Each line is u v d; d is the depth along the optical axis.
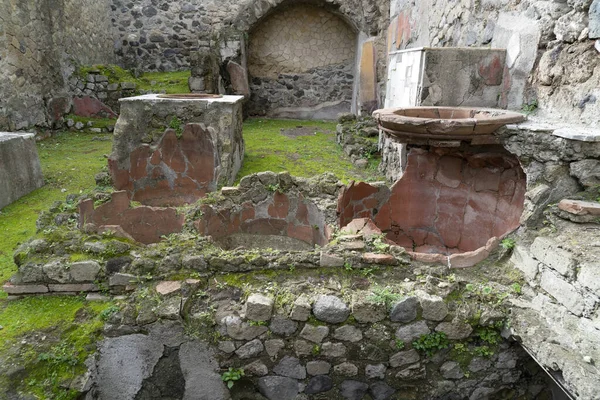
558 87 2.62
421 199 3.19
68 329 1.88
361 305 1.85
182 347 1.91
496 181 2.83
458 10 3.88
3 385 1.68
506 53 3.12
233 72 7.09
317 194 2.85
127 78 7.14
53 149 5.45
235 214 2.86
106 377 1.91
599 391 1.43
